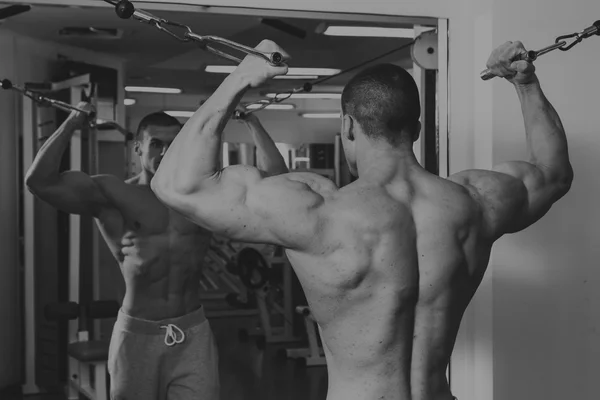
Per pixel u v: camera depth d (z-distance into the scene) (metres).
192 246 2.96
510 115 2.80
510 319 2.79
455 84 2.89
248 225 1.34
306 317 4.80
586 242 2.87
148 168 2.99
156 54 4.45
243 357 4.85
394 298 1.36
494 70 1.60
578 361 2.86
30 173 2.77
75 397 3.96
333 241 1.35
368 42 4.36
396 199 1.40
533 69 1.55
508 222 1.51
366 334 1.37
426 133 2.92
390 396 1.37
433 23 2.86
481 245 1.47
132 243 2.92
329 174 4.95
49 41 4.23
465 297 1.46
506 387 2.79
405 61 4.54
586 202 2.86
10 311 4.05
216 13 2.64
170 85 4.67
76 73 4.41
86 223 4.49
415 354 1.40
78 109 2.79
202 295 5.80
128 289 2.92
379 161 1.44
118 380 2.89
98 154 4.81
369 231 1.36
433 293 1.39
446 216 1.41
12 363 4.05
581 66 2.85
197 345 2.94
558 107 2.84
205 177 1.34
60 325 4.18
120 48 4.39
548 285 2.83
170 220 2.95
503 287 2.79
